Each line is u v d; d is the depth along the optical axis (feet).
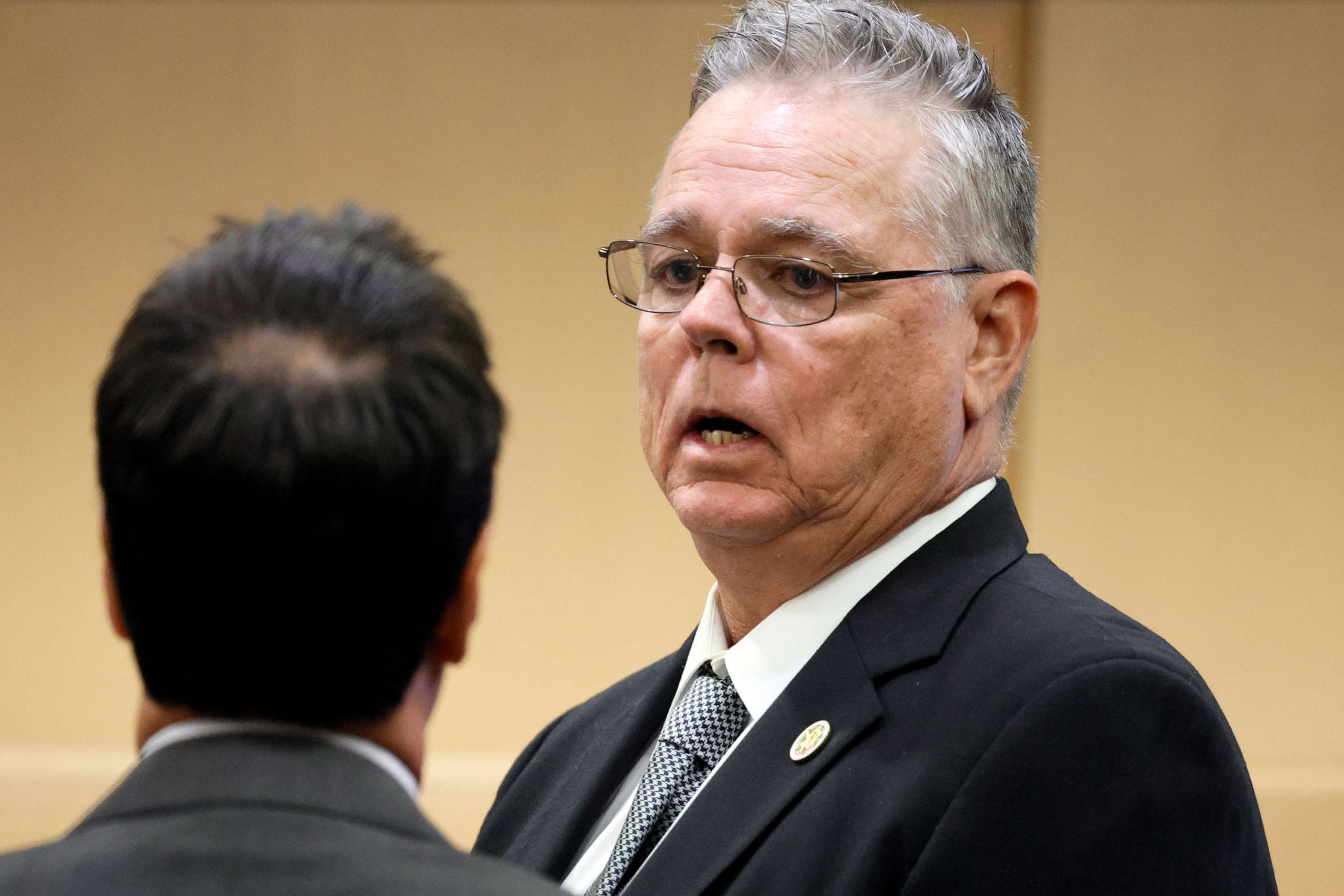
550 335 37.55
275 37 37.47
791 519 13.33
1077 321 36.73
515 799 16.10
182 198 37.52
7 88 37.37
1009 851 11.32
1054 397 36.81
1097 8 36.40
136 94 37.47
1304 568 36.22
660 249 13.91
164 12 37.42
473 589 8.53
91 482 37.37
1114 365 36.70
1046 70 36.58
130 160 37.47
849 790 12.16
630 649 37.55
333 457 7.36
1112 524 36.65
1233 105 36.37
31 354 37.42
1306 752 36.06
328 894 6.72
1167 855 11.52
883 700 12.72
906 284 13.20
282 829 7.02
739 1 37.17
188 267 8.04
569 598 37.55
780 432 13.12
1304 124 36.19
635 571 37.58
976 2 36.60
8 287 37.45
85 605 37.22
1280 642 36.24
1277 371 36.37
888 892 11.55
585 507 37.63
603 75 37.52
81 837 7.12
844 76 13.80
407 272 8.22
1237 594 36.37
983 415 14.17
